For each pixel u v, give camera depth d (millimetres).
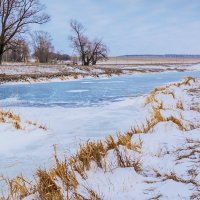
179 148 6008
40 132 9414
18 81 32906
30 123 10477
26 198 4191
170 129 7551
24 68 41531
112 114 12961
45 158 6902
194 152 5602
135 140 6832
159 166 5090
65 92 23734
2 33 44812
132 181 4520
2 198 4391
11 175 5848
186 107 11727
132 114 12688
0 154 7270
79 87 27969
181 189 4078
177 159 5340
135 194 4105
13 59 88625
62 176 4555
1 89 26641
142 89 25359
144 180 4539
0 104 17359
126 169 4957
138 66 70875
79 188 4391
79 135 9188
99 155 5359
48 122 11445
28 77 34406
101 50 71562
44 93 23203
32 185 4750
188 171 4711
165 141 6570
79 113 13641
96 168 5125
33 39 85375
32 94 22609
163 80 37000
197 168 4777
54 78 36719
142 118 11258
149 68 66188
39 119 12148
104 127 10305
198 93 15766
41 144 8133
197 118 9180
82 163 5191
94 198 4012
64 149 7586
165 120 8562
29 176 5746
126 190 4250
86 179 4727
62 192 4250
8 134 8836
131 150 5863
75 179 4527
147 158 5523
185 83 20688
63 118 12359
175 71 64500
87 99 19219
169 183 4316
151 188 4234
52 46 86562
